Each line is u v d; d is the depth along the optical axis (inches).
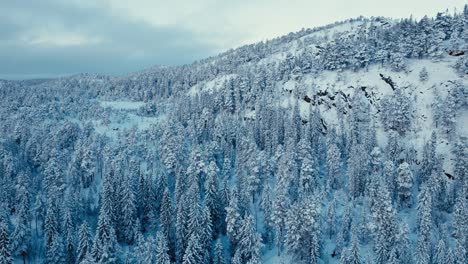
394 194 4271.7
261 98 7155.5
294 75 7573.8
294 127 5649.6
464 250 2970.0
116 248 3289.9
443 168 4813.0
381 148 5315.0
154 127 7027.6
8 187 4505.4
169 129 5925.2
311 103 6860.2
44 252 3690.9
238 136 5861.2
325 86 6830.7
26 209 4072.3
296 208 3356.3
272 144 5452.8
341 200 4345.5
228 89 7647.6
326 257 3403.1
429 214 3294.8
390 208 3282.5
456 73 6033.5
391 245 3186.5
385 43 7696.9
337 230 3782.0
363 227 3587.6
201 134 6491.1
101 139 6663.4
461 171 4409.5
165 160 5152.6
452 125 5132.9
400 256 3100.4
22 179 4510.3
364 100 6382.9
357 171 4372.5
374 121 5920.3
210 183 3986.2
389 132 5472.4
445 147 5059.1
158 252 2955.2
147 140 6781.5
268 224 3863.2
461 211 3476.9
